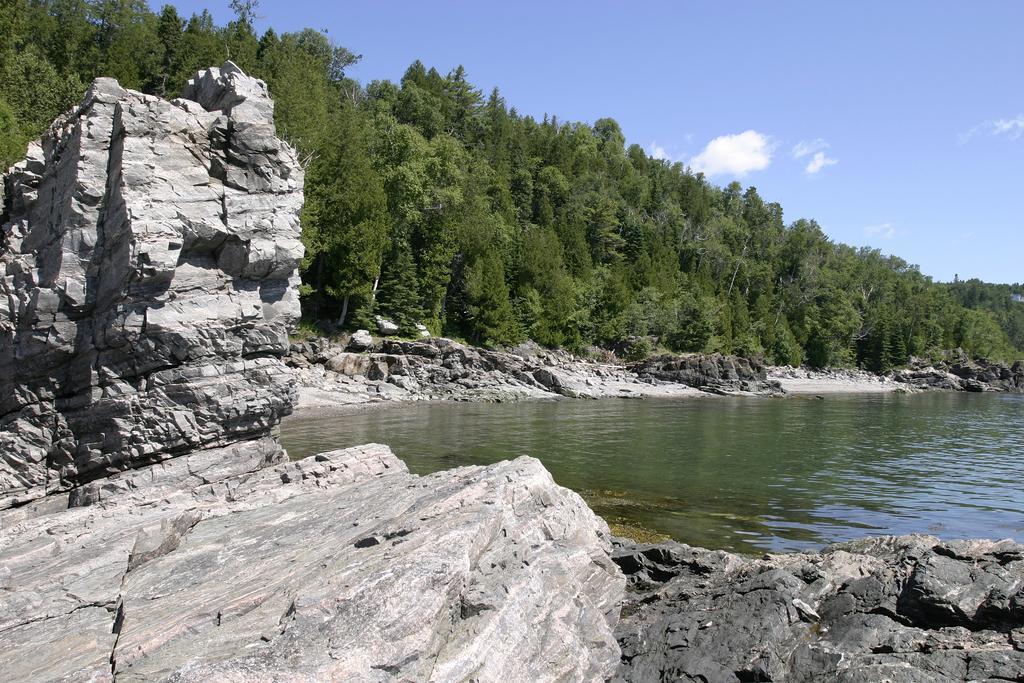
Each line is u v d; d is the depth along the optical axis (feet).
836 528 68.69
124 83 211.82
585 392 231.09
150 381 51.26
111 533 41.68
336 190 220.43
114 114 52.06
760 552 59.82
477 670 28.37
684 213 555.28
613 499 79.46
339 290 220.23
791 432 152.35
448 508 36.01
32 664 29.09
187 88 61.31
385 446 57.36
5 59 169.99
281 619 27.20
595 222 394.11
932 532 67.87
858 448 128.57
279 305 56.54
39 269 54.08
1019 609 32.48
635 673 35.40
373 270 223.71
